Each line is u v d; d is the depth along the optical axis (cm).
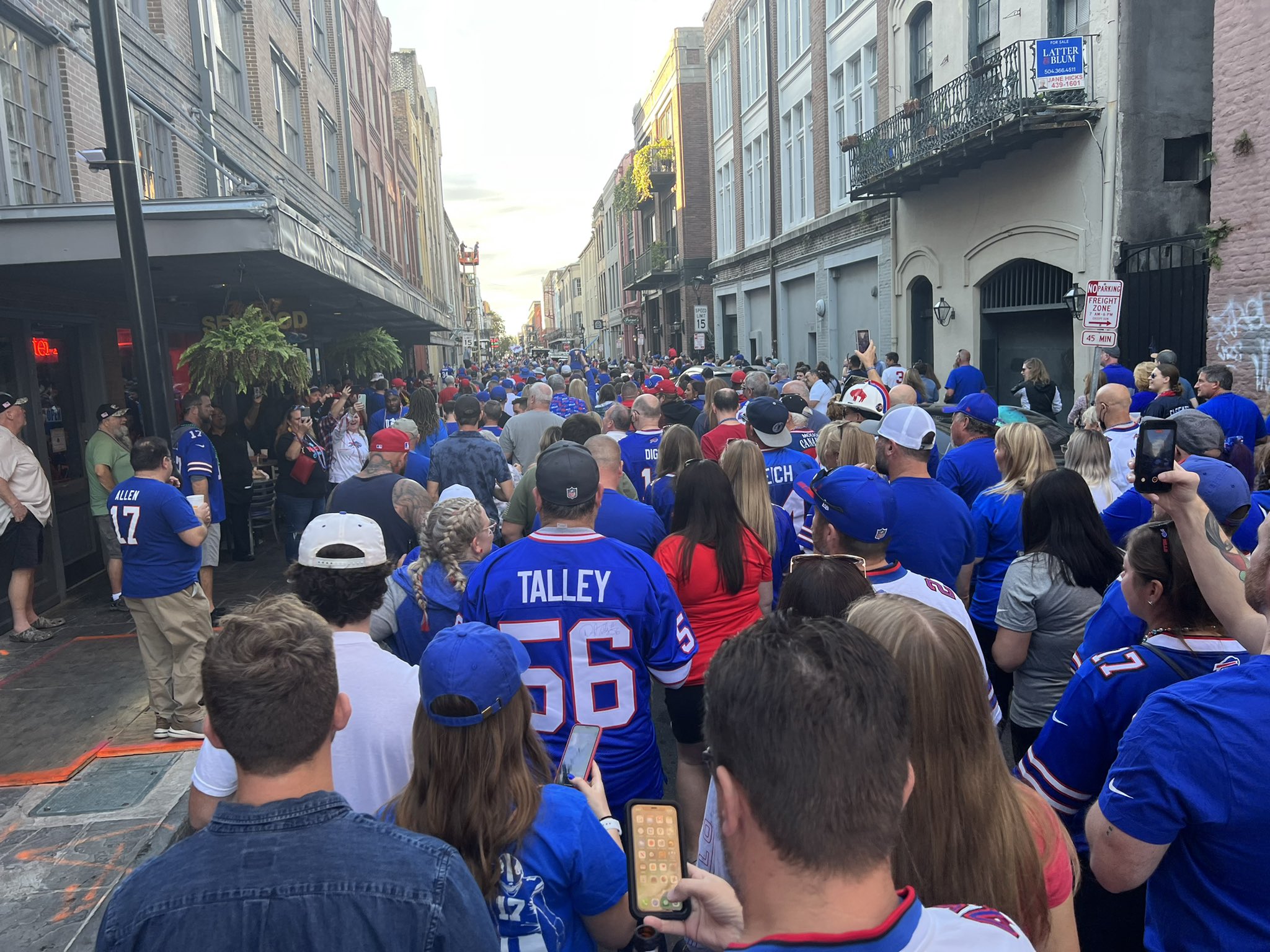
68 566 872
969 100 1364
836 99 2258
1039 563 341
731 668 125
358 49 2733
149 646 527
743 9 3022
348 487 558
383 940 148
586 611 293
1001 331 1542
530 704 212
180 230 641
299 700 161
